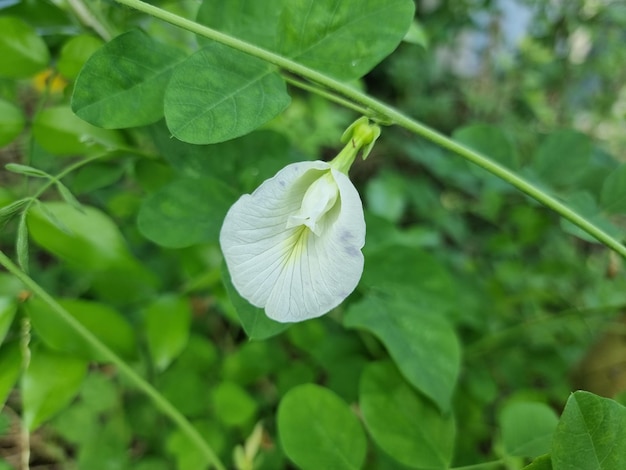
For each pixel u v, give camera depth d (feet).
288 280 0.36
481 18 1.33
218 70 0.36
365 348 0.58
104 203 0.65
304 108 1.12
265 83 0.37
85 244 0.45
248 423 0.58
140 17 0.52
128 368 0.44
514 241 0.81
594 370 0.69
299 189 0.36
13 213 0.39
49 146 0.47
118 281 0.54
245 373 0.58
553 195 0.58
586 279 0.82
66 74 0.47
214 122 0.34
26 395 0.41
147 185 0.52
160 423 0.59
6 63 0.45
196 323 0.71
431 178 1.32
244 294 0.36
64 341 0.42
